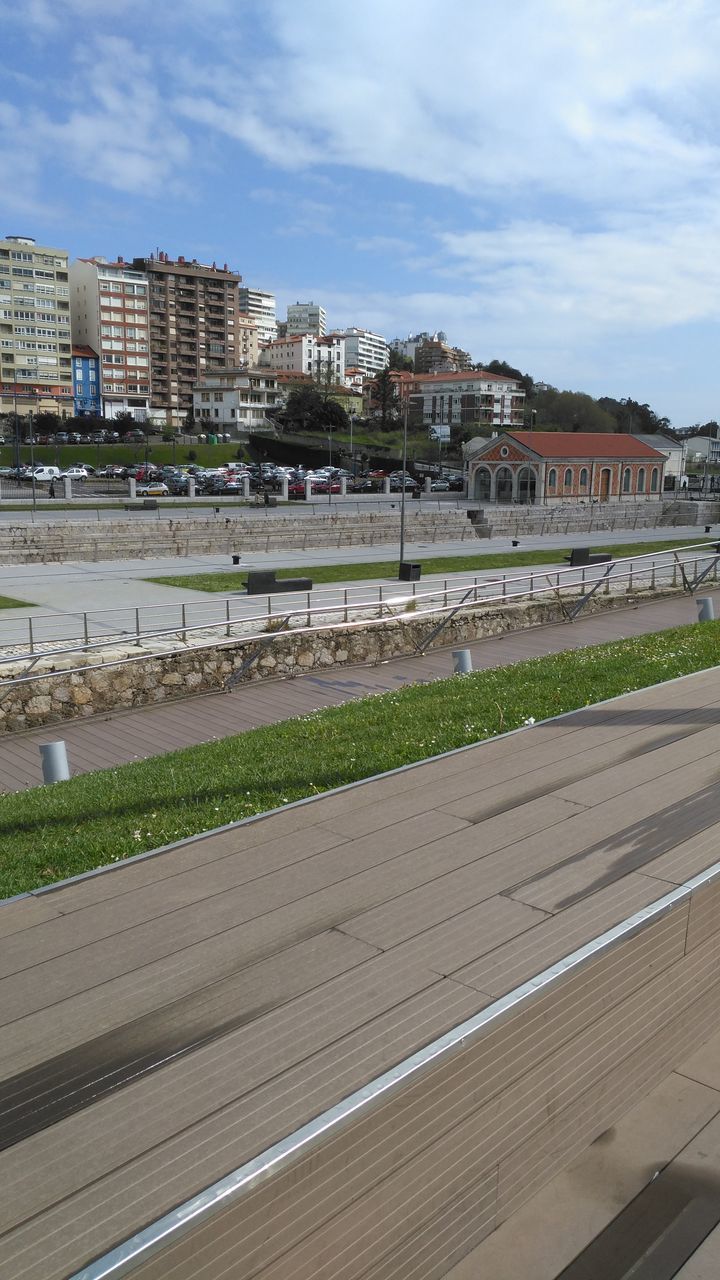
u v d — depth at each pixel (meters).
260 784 7.80
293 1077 2.87
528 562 41.88
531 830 4.92
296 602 28.92
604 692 10.49
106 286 136.88
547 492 71.94
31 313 129.75
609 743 6.48
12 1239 2.28
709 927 4.31
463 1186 3.13
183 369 147.50
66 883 4.48
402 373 157.25
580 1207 3.41
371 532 50.34
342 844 4.83
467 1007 3.20
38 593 31.56
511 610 24.67
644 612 26.41
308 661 21.05
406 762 7.91
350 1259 2.79
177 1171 2.49
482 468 75.94
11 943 3.86
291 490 71.12
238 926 3.94
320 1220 2.67
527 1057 3.31
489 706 10.00
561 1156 3.58
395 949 3.68
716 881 4.28
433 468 104.19
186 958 3.68
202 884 4.39
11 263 127.06
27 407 130.75
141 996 3.41
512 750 6.39
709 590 29.75
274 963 3.61
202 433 127.00
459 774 5.93
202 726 17.00
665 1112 3.92
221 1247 2.43
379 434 127.88
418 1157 2.94
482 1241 3.25
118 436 113.75
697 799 5.31
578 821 5.03
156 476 77.94
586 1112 3.67
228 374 134.88
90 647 18.16
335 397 146.88
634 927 3.74
